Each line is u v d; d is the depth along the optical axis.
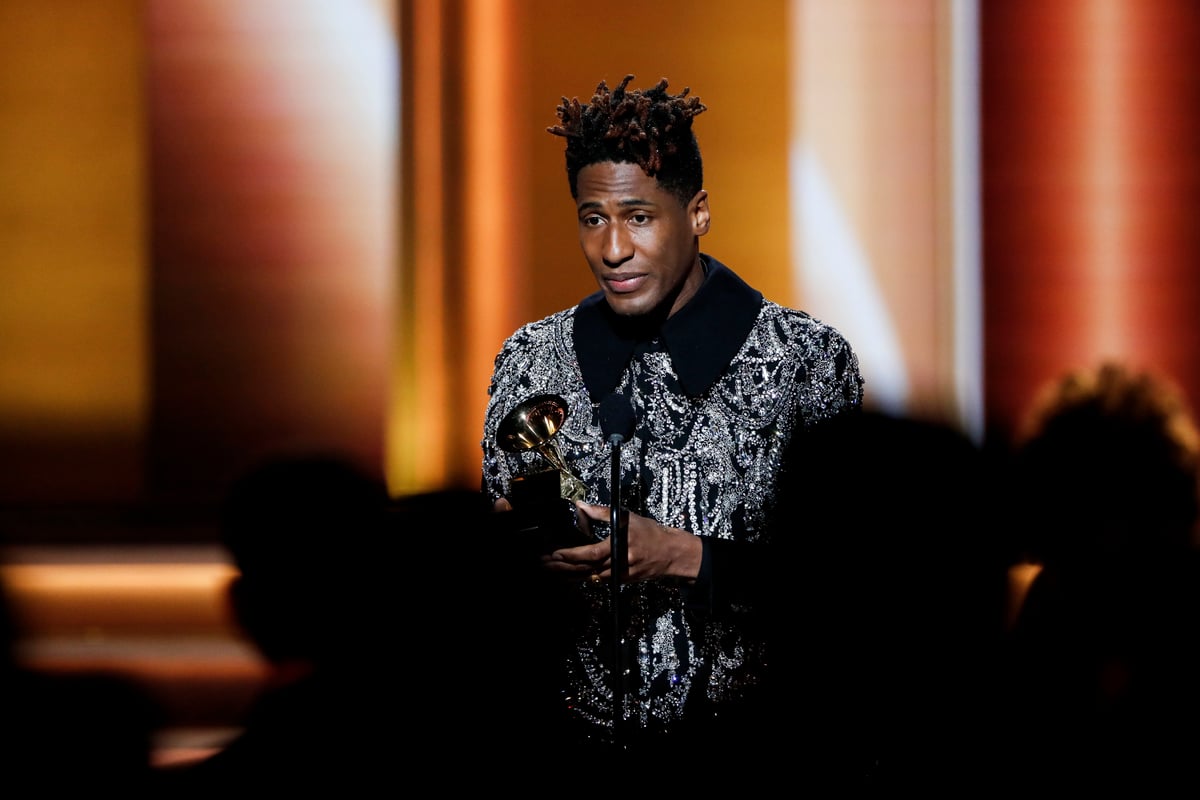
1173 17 19.08
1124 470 4.92
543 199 19.70
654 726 5.90
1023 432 5.55
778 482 6.02
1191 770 4.55
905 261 19.58
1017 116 19.36
